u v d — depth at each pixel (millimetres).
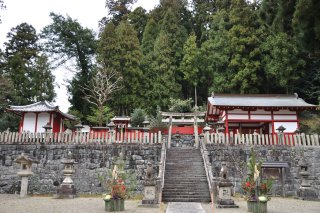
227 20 32375
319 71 27688
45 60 32594
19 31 35188
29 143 16422
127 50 31812
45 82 31469
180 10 42531
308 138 16266
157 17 40906
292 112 22297
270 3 13016
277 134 16500
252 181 10055
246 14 28922
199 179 13789
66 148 16234
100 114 26094
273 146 16094
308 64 28375
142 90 31641
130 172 15703
